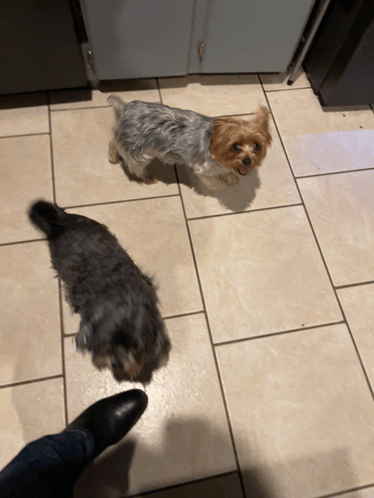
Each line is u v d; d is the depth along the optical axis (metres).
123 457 1.37
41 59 1.72
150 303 1.25
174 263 1.69
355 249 1.78
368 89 1.99
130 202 1.79
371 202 1.89
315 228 1.81
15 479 0.96
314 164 1.95
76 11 1.63
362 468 1.40
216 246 1.73
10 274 1.62
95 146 1.90
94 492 1.31
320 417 1.47
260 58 1.98
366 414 1.48
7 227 1.70
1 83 1.81
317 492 1.36
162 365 1.50
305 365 1.54
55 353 1.50
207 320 1.59
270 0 1.65
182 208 1.80
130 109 1.56
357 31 1.69
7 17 1.49
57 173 1.83
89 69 1.91
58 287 1.61
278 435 1.43
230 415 1.45
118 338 1.08
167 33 1.74
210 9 1.67
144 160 1.65
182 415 1.44
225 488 1.34
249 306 1.63
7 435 1.38
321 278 1.71
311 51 2.08
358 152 2.00
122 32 1.69
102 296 1.19
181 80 2.11
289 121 2.05
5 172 1.81
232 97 2.09
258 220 1.80
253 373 1.51
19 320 1.54
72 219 1.33
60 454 1.10
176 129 1.52
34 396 1.43
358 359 1.57
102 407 1.35
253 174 1.90
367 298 1.68
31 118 1.94
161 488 1.33
